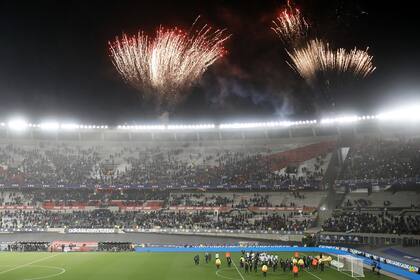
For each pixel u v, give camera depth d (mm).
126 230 87000
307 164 100688
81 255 71938
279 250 75250
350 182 88625
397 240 71250
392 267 57281
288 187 94688
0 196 97688
